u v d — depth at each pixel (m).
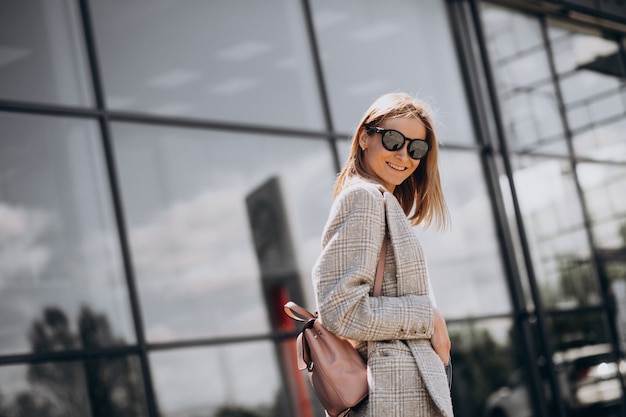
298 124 9.16
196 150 8.22
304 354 2.98
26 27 7.41
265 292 8.38
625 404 11.58
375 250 2.89
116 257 7.46
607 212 12.16
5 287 6.82
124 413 7.20
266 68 9.03
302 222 8.86
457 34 11.24
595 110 12.44
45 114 7.33
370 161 3.13
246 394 7.99
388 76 10.27
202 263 7.98
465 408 9.96
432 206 3.28
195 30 8.54
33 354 6.83
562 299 11.29
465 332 10.22
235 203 8.38
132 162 7.76
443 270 10.20
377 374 2.85
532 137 11.55
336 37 9.83
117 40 7.95
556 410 10.73
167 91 8.17
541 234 11.31
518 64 11.65
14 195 7.02
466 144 10.92
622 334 11.81
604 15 12.56
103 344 7.20
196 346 7.76
